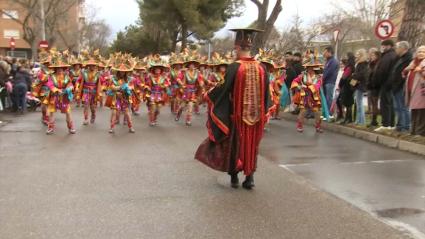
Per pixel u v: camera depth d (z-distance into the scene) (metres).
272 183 6.85
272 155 8.86
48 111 11.20
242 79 6.15
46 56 11.22
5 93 16.17
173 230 4.97
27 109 16.97
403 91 10.09
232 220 5.28
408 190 6.53
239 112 6.21
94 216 5.34
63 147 9.48
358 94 11.51
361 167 7.87
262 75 6.28
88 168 7.63
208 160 6.53
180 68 15.05
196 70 13.63
